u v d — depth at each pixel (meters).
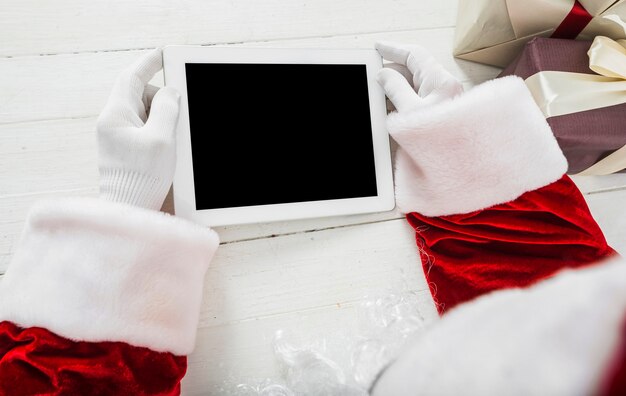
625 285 0.22
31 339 0.56
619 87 0.63
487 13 0.68
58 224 0.57
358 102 0.70
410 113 0.63
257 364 0.69
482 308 0.33
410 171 0.68
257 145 0.67
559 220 0.67
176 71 0.65
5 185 0.68
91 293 0.56
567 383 0.21
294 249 0.71
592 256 0.66
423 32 0.77
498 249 0.69
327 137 0.69
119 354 0.57
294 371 0.67
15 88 0.69
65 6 0.70
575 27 0.67
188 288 0.60
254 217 0.66
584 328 0.22
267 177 0.67
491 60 0.75
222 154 0.66
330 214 0.68
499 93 0.60
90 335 0.56
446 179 0.64
